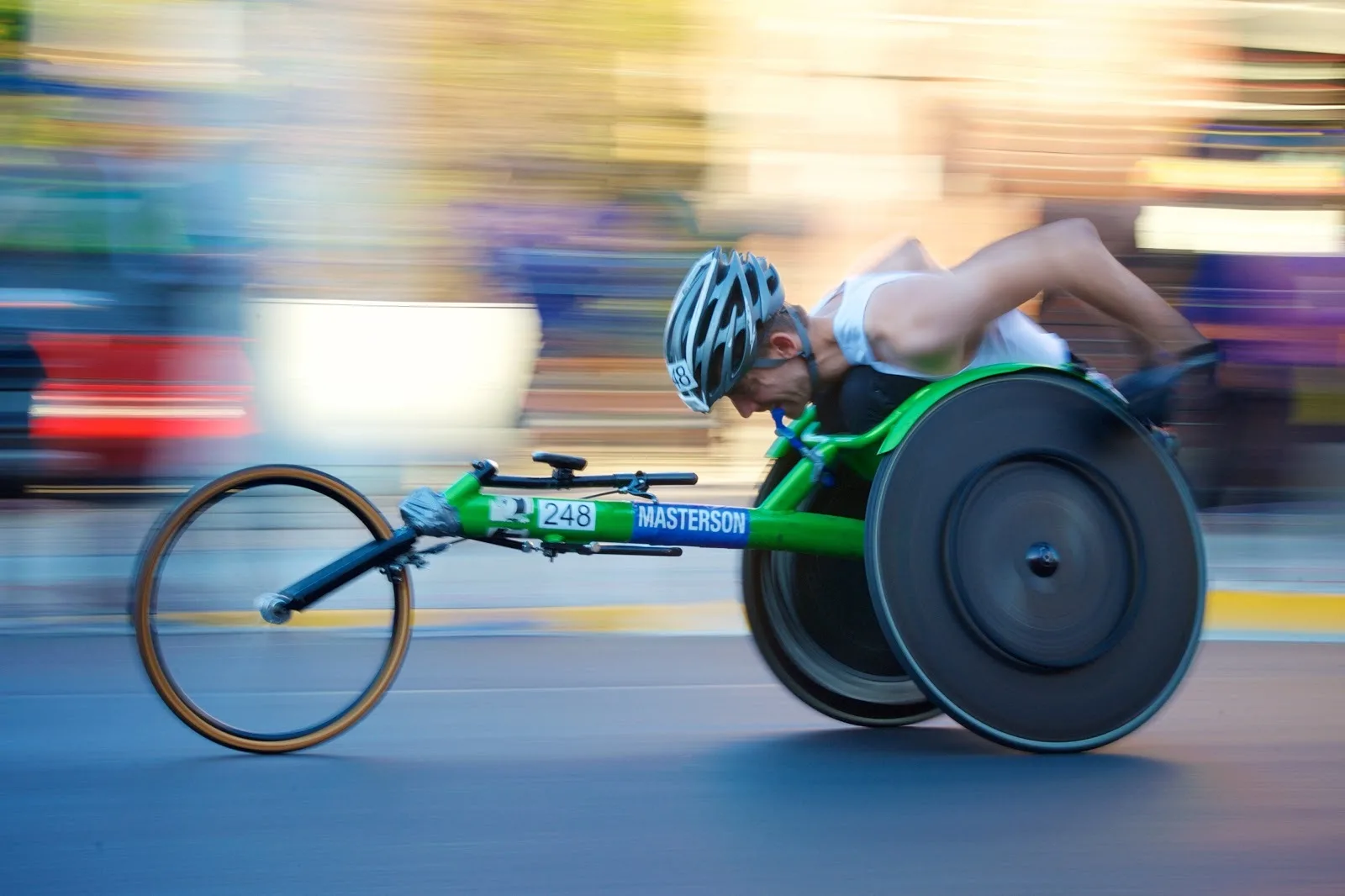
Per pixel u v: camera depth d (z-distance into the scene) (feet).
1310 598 24.56
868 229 32.07
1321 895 11.09
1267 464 30.25
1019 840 12.15
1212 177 31.55
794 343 15.19
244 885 10.93
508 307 30.35
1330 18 31.35
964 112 31.89
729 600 24.07
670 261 31.35
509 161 30.63
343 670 14.94
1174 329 14.90
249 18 29.22
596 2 31.19
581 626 22.31
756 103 31.99
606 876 11.19
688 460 31.30
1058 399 14.79
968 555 14.46
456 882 11.03
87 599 22.61
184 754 14.67
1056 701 14.62
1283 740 15.70
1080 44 31.37
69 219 27.81
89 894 10.72
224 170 28.84
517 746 15.10
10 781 13.62
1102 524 14.80
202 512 14.60
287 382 28.91
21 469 27.55
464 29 30.53
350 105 29.48
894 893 10.93
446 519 14.65
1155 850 11.96
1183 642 14.92
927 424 14.57
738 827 12.38
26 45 27.81
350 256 29.32
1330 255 30.63
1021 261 14.88
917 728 16.33
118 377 27.81
